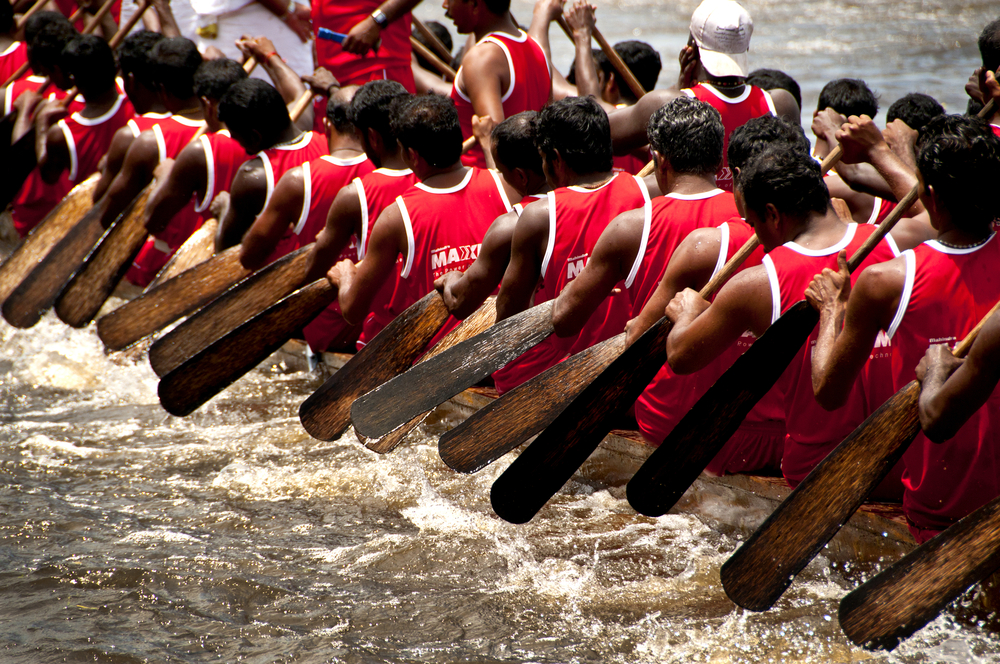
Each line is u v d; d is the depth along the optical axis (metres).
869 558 11.05
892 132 12.97
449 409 15.71
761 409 11.75
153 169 20.33
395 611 10.70
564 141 12.87
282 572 11.61
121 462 14.98
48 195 25.31
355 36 20.66
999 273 9.26
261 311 16.39
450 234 14.53
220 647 10.04
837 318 9.88
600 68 21.31
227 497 13.77
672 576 11.35
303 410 14.16
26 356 19.75
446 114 14.38
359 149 16.91
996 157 9.00
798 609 10.52
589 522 12.84
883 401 10.52
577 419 11.55
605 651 9.88
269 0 25.92
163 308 18.11
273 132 17.55
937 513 9.93
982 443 9.35
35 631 10.35
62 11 33.97
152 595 11.08
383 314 15.90
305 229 16.77
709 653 9.80
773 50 53.41
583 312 12.49
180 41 20.73
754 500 11.97
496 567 11.66
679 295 11.22
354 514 13.19
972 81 14.30
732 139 12.30
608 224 12.34
